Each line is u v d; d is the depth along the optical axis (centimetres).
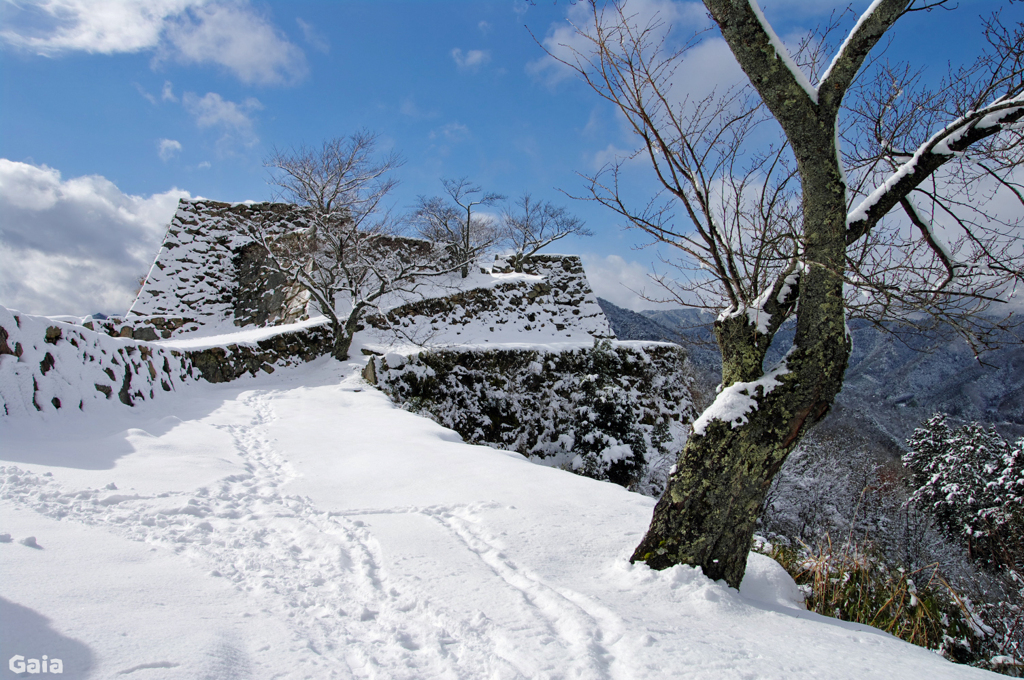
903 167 365
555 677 216
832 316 349
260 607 262
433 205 2481
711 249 367
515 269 2638
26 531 320
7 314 632
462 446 792
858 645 293
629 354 1800
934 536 1742
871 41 318
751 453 352
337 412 1073
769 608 345
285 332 1387
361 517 445
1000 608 677
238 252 2106
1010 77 368
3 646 189
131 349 913
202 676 189
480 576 325
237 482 538
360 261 1548
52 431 616
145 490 451
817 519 1560
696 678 226
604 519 463
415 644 243
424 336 1798
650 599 319
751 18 322
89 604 235
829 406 357
